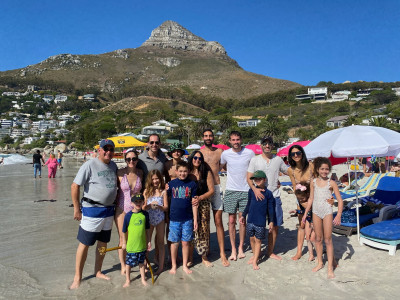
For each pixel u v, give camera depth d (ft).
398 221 19.35
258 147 57.82
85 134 313.73
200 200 15.37
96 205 13.61
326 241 14.65
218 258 17.13
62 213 28.14
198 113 531.50
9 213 28.14
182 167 14.83
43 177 62.69
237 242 20.12
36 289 13.24
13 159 137.80
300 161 16.85
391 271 14.61
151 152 15.65
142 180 15.29
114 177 14.16
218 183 16.60
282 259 16.63
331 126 271.49
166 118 433.48
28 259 16.76
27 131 519.60
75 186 13.41
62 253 17.71
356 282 13.56
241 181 16.85
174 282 13.93
